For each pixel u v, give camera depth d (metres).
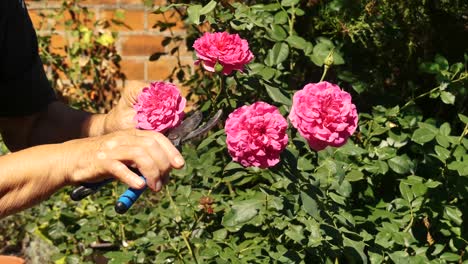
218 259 3.19
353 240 3.13
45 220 4.06
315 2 3.95
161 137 1.86
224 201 3.54
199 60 2.78
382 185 3.60
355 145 3.35
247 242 3.30
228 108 3.21
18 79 2.52
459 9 3.90
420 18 3.88
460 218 3.29
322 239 2.99
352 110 2.38
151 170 1.81
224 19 3.32
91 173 1.87
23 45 2.51
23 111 2.55
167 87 2.24
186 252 3.46
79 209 4.25
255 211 2.99
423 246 3.33
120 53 5.30
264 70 3.29
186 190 3.50
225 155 3.73
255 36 3.73
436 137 3.29
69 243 4.11
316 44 3.63
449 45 3.96
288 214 2.95
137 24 5.30
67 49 5.22
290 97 3.25
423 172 3.59
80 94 5.19
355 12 3.80
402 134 3.51
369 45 3.89
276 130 2.37
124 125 2.47
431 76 3.93
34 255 4.55
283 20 3.42
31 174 1.92
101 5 5.32
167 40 4.36
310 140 2.40
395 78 3.99
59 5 5.30
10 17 2.46
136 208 4.26
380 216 3.32
